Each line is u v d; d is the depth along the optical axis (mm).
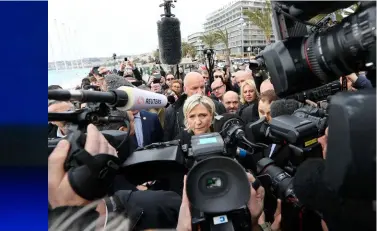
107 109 871
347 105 621
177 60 2219
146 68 9445
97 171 723
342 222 689
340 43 798
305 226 1143
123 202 1073
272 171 1330
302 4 791
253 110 3160
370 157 591
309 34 1032
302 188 835
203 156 1083
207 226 970
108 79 2461
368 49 723
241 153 1351
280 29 992
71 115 811
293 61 940
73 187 700
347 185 621
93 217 806
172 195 1204
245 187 946
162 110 4027
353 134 603
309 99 1303
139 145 2885
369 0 734
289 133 1188
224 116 1736
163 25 2164
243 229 978
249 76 4422
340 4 770
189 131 2076
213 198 960
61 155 728
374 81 771
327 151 678
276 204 1306
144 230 1095
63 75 1296
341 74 861
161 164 1152
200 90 3443
